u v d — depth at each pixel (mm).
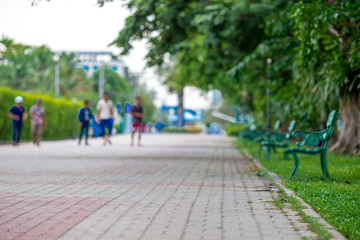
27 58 97438
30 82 95500
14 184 10711
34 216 7070
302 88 21750
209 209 7730
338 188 9789
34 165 15688
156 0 21516
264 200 8641
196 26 26406
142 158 19750
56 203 8203
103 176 12672
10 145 29188
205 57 33375
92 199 8688
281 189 9672
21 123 27781
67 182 11227
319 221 6594
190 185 10867
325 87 19516
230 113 119625
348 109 20406
